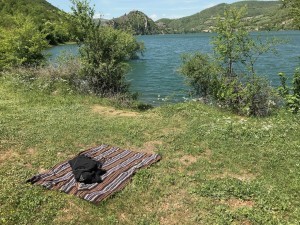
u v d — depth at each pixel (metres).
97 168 8.16
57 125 11.49
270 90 14.74
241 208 6.59
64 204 6.89
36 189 7.41
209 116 12.77
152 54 55.09
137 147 9.83
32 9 108.75
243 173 8.12
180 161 8.82
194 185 7.57
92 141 10.21
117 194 7.26
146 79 29.92
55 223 6.34
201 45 76.19
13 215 6.49
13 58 22.84
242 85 15.02
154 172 8.16
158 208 6.79
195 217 6.44
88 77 17.69
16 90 17.03
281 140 9.88
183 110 13.49
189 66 16.48
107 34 17.97
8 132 10.72
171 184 7.61
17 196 7.12
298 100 13.20
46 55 25.34
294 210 6.57
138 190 7.39
